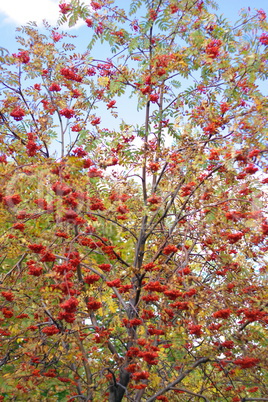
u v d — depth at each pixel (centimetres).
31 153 687
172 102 852
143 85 847
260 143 638
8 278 648
